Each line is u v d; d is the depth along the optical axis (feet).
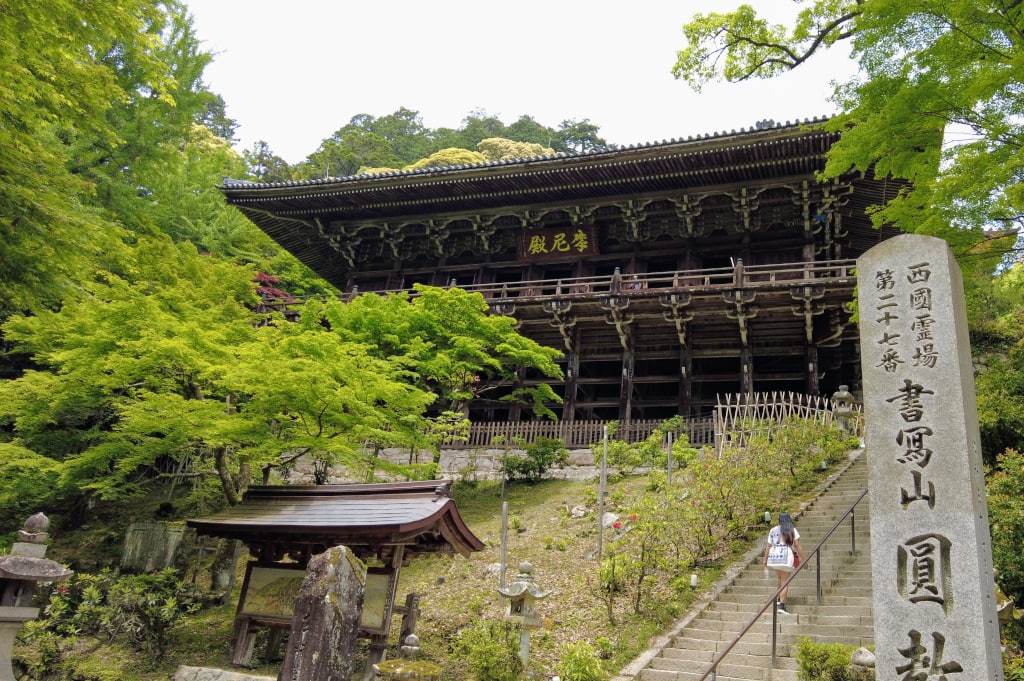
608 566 42.50
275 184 114.01
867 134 40.27
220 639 44.21
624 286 100.07
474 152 210.18
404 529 35.45
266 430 49.75
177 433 50.31
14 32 40.63
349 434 53.98
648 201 105.40
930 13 37.81
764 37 54.54
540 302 95.81
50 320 54.03
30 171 44.50
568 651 35.35
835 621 35.22
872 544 23.30
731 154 92.79
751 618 37.50
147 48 45.70
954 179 36.35
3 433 69.21
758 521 49.90
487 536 59.00
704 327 96.17
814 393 88.84
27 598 32.81
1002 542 36.83
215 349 52.16
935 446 23.15
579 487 70.44
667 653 35.60
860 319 26.00
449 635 42.75
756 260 105.19
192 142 130.00
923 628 21.66
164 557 53.31
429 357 78.33
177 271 64.95
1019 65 33.50
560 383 100.01
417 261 126.41
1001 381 58.95
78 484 56.34
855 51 40.88
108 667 41.55
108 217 84.58
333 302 78.74
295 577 39.86
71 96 47.09
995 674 20.72
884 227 101.96
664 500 50.29
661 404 97.19
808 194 96.84
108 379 51.67
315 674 19.38
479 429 84.94
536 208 112.68
